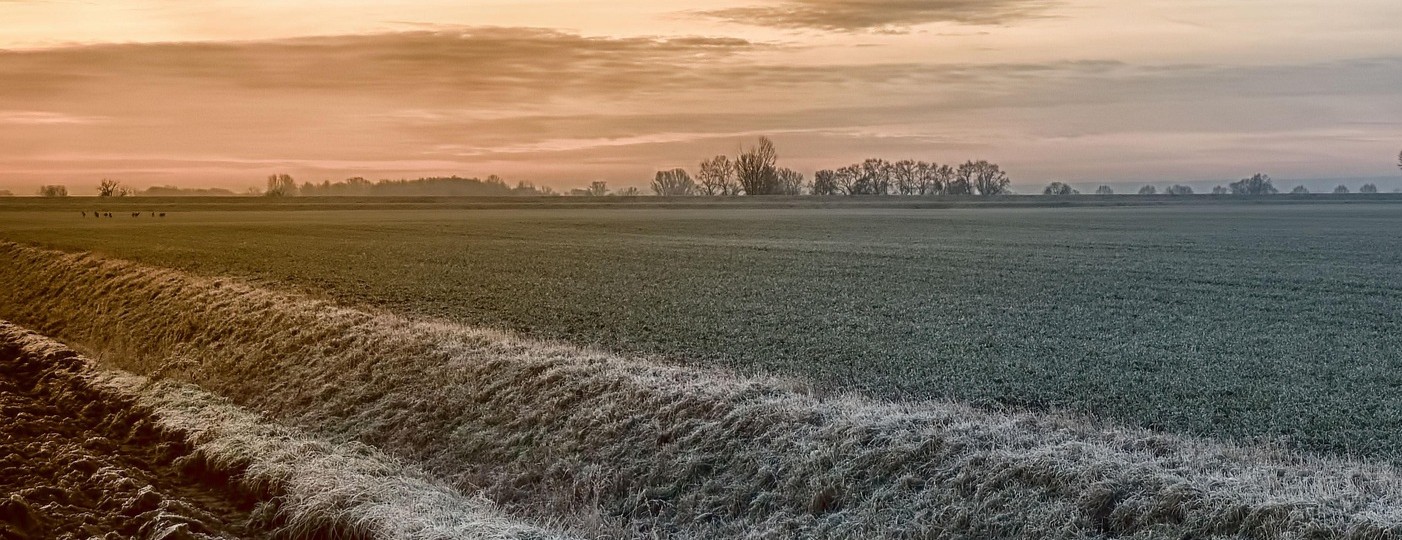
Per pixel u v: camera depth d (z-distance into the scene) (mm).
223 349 28234
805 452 15352
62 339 35406
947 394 20859
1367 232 78125
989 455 14227
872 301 35594
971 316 31766
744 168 192125
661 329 29422
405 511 14203
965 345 26391
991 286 40312
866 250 60406
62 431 20016
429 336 25031
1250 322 30516
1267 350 25641
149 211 125188
